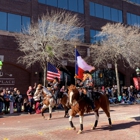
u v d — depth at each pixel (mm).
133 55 30281
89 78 10133
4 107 18719
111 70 34688
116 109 20469
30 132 10086
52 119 14617
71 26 25234
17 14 26266
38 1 28078
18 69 25469
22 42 24453
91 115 15844
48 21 24703
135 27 34094
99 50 30172
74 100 9523
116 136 8773
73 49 26375
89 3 33562
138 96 29766
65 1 30688
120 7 37969
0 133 10039
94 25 33500
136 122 12062
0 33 24391
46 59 22562
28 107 19047
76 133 9531
